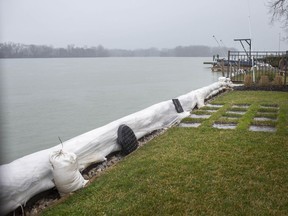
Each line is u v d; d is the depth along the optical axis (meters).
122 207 3.69
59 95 25.83
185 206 3.67
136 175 4.57
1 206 3.45
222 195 3.90
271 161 4.96
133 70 70.88
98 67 93.75
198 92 11.03
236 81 16.52
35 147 10.67
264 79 15.09
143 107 18.69
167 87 29.61
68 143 4.79
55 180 4.02
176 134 6.88
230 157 5.18
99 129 5.61
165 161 5.10
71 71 69.25
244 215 3.46
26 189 3.74
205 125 7.68
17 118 15.58
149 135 7.33
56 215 3.55
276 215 3.44
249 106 10.32
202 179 4.36
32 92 28.08
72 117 15.96
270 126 7.53
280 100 11.22
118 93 26.16
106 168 5.23
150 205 3.71
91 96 24.73
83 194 4.05
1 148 5.04
